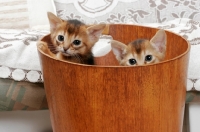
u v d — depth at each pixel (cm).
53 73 66
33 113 93
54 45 77
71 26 76
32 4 106
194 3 109
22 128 94
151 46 74
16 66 84
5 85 84
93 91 64
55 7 110
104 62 86
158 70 63
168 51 79
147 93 64
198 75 85
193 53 85
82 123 66
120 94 63
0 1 105
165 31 79
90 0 111
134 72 62
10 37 89
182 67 66
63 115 68
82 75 63
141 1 110
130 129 66
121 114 64
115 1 110
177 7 109
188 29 92
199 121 92
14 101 85
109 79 62
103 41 93
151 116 65
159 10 109
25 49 85
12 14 105
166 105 66
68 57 77
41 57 68
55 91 68
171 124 69
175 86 66
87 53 78
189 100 87
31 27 105
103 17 109
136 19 109
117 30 86
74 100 65
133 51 74
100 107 64
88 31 77
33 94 85
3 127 93
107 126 65
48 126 95
